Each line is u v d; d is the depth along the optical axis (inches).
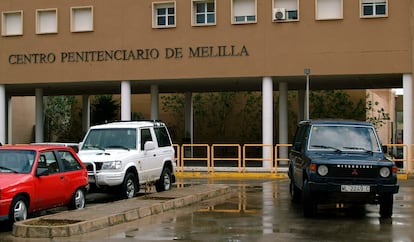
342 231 426.6
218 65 1138.0
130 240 391.5
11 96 1572.3
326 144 526.9
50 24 1221.7
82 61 1200.2
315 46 1098.7
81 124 1801.2
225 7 1136.2
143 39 1173.7
